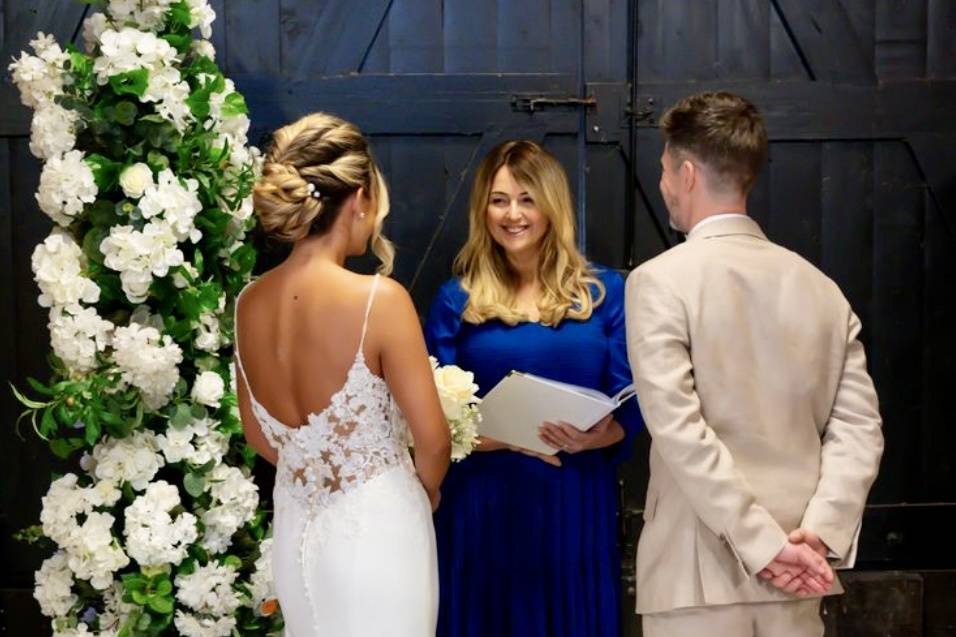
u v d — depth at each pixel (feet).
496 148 10.16
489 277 10.01
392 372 7.08
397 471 7.27
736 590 7.28
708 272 7.32
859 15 11.95
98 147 8.84
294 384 7.14
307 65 11.80
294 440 7.25
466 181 11.97
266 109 11.78
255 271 11.95
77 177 8.44
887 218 12.14
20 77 8.75
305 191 7.00
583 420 9.12
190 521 8.83
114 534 9.17
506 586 9.85
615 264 12.09
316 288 7.07
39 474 12.08
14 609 11.98
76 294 8.54
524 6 11.85
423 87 11.84
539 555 9.78
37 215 11.86
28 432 12.05
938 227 12.14
